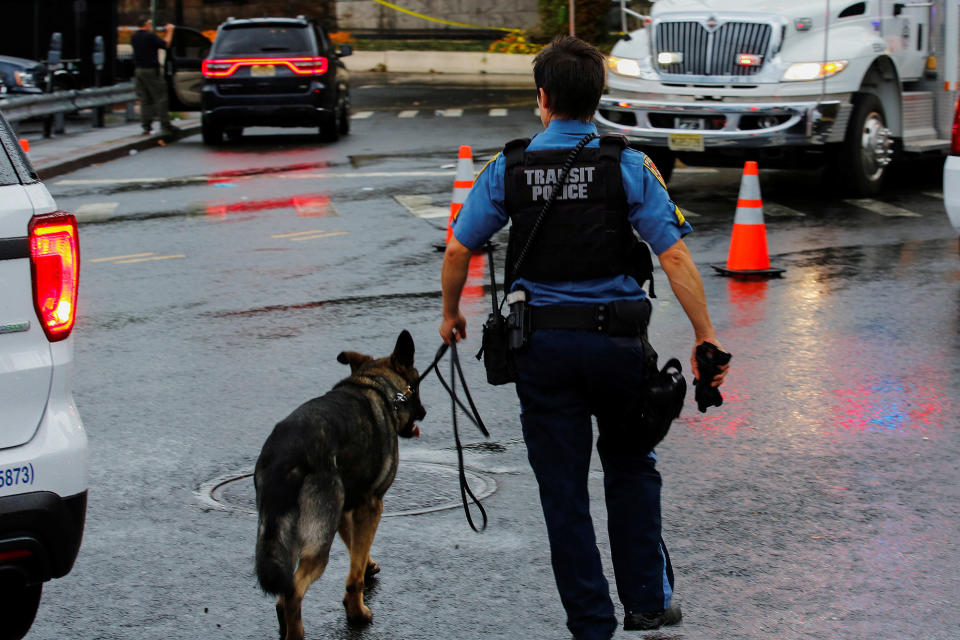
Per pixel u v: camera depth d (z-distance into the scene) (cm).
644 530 519
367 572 622
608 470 529
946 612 572
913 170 2134
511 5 5672
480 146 2655
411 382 612
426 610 584
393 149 2633
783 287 1306
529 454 515
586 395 505
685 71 1794
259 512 508
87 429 859
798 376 976
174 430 857
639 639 549
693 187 2052
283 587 493
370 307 1234
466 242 515
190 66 3034
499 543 662
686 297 495
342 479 545
